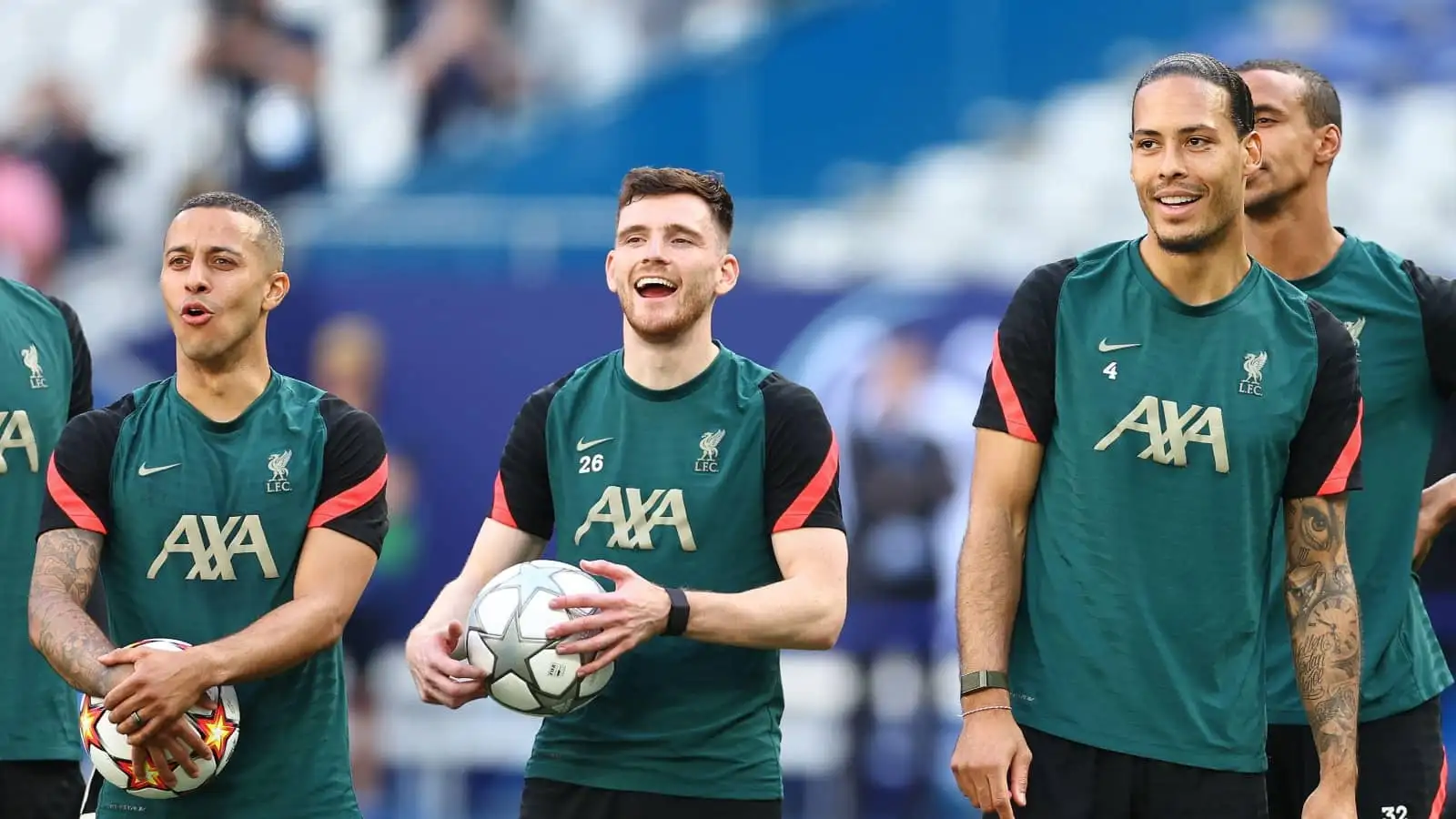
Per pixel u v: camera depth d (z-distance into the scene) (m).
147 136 50.00
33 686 20.75
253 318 18.45
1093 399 17.39
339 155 50.12
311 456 18.56
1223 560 17.17
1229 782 17.16
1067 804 17.17
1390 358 20.23
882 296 40.94
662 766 18.09
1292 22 51.94
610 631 16.97
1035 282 17.92
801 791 39.34
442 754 40.25
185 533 18.36
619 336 41.84
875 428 40.28
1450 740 38.53
